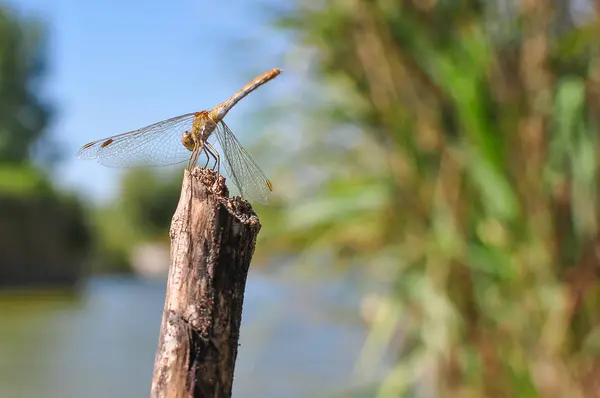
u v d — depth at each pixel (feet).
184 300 1.18
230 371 1.18
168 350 1.17
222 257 1.18
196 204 1.18
